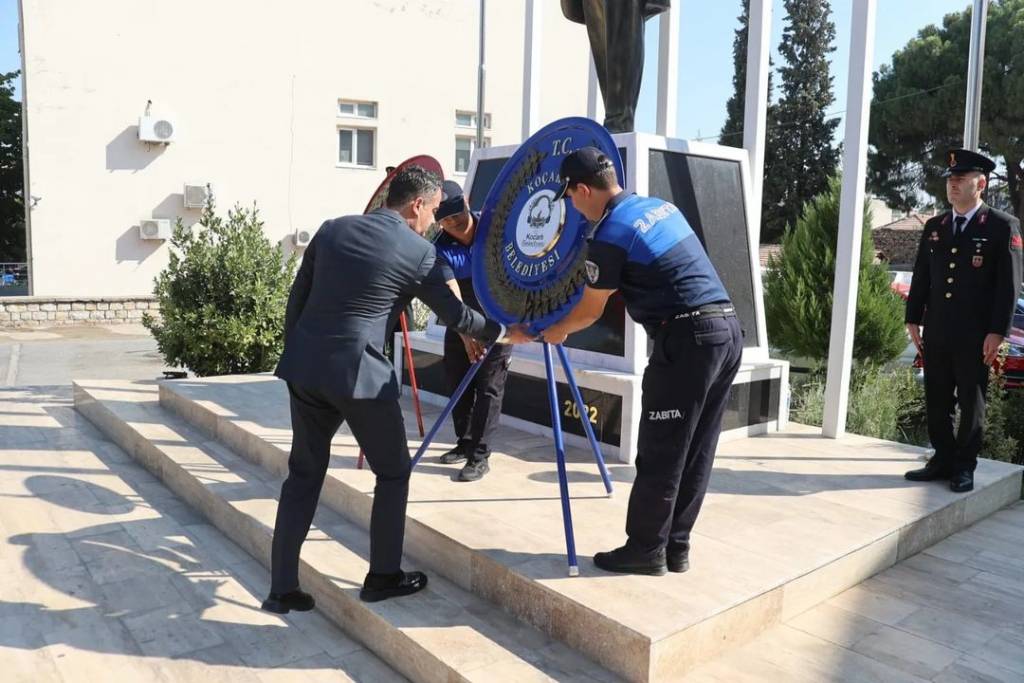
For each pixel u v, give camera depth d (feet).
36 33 47.44
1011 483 15.03
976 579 11.68
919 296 14.66
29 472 18.16
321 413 10.43
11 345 43.16
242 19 53.06
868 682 8.89
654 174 15.72
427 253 10.52
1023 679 9.04
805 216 27.99
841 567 10.98
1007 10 68.39
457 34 60.44
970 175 13.65
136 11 49.88
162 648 10.57
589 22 19.22
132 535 14.49
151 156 51.24
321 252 10.41
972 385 13.62
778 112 95.81
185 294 25.35
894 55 76.79
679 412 9.41
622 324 15.52
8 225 86.07
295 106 55.47
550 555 10.64
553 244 11.27
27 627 11.10
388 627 10.03
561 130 11.68
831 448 16.38
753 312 17.56
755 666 9.16
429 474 14.12
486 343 11.08
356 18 56.80
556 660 9.20
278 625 11.20
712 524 11.94
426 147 60.29
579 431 15.93
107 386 24.67
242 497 14.61
